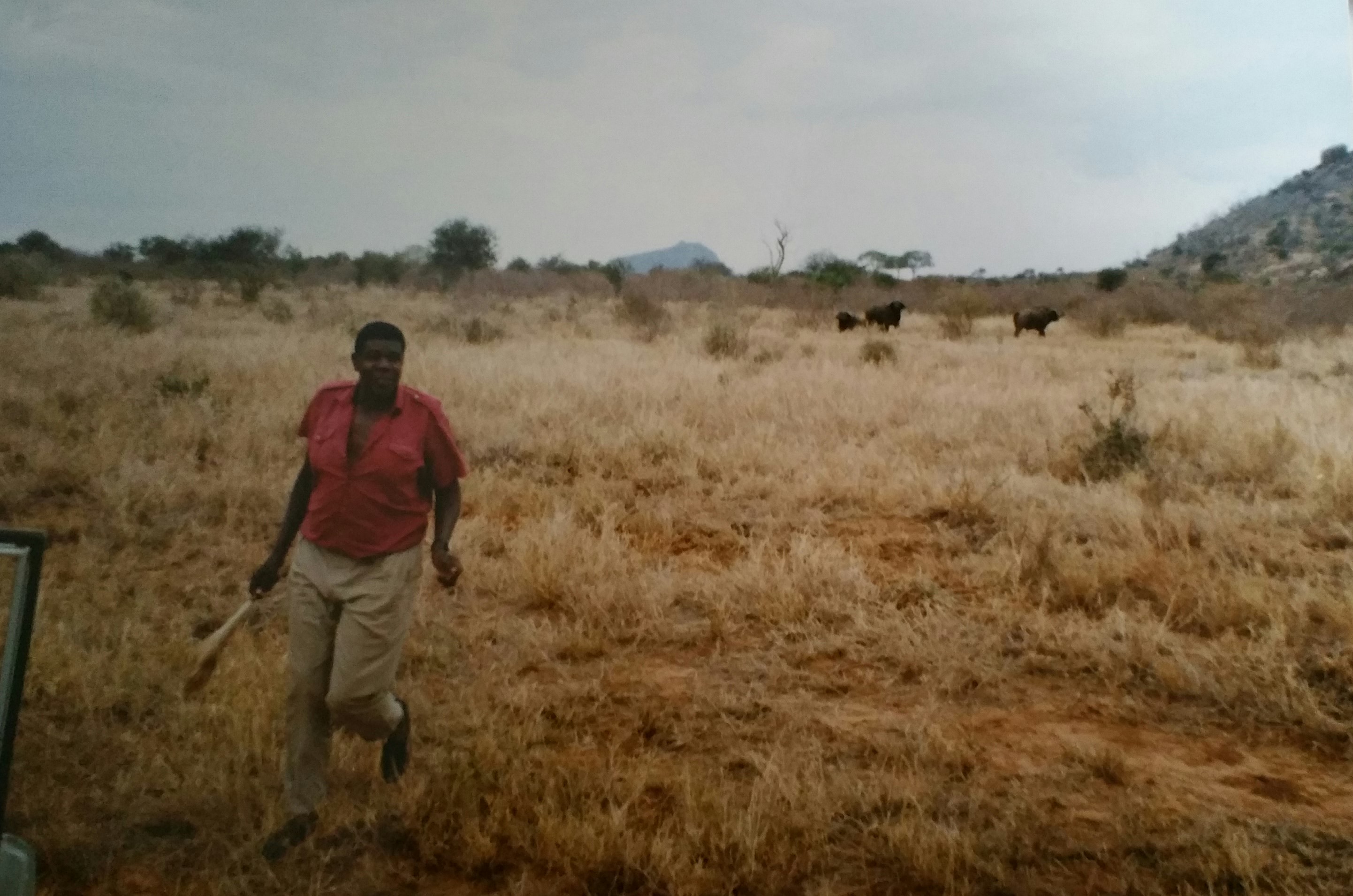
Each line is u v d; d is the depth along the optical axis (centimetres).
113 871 318
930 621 523
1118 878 319
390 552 329
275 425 914
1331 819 356
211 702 420
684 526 717
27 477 739
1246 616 521
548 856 324
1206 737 421
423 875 322
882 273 4691
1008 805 361
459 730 410
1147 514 671
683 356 1603
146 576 582
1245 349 1928
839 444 940
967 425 1021
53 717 408
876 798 356
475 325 1858
